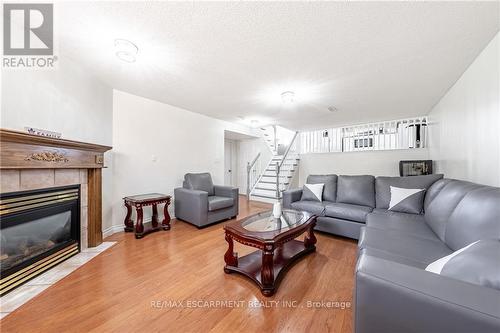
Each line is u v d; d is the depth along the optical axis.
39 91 1.83
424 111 3.84
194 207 3.21
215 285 1.71
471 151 2.13
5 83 1.57
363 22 1.49
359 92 2.89
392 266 0.82
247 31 1.60
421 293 0.67
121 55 1.95
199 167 4.27
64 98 2.09
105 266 1.99
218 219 3.44
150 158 3.38
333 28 1.56
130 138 3.11
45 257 1.86
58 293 1.57
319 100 3.23
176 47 1.82
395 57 1.97
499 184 1.65
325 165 5.35
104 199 2.75
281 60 2.04
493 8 1.34
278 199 4.84
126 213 3.08
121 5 1.35
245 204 5.23
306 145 6.00
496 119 1.68
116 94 2.93
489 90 1.77
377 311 0.75
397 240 1.57
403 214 2.46
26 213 1.74
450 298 0.63
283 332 1.23
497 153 1.67
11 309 1.39
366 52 1.89
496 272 0.68
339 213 2.79
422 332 0.67
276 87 2.74
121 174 3.02
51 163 1.84
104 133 2.72
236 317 1.35
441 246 1.48
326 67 2.18
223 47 1.82
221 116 4.41
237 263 1.94
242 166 7.06
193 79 2.51
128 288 1.65
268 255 1.62
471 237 1.19
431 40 1.70
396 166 4.42
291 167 5.74
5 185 1.59
